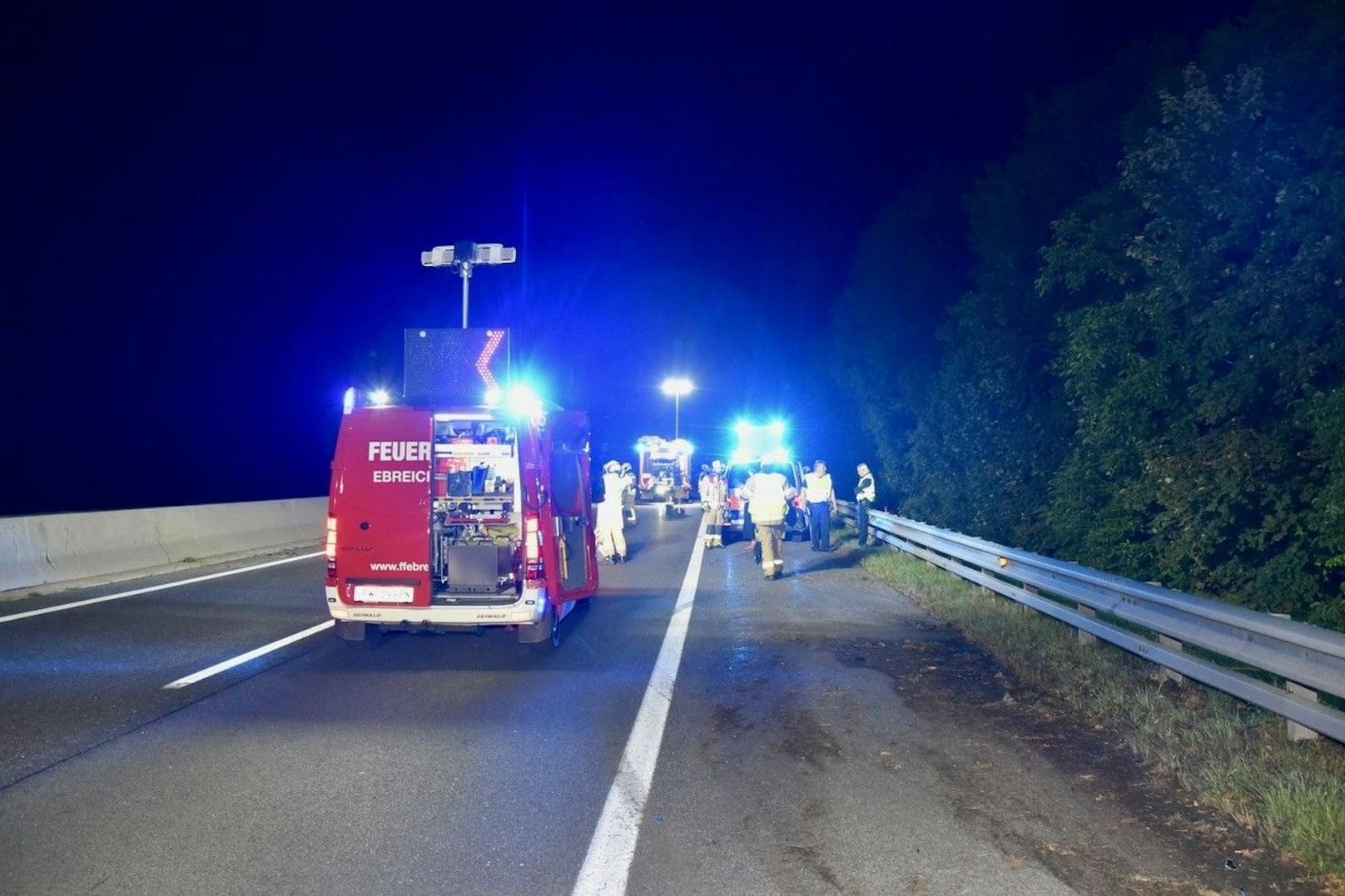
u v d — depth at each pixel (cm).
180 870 479
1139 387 986
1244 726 677
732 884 467
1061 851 503
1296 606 916
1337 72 845
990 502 1650
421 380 1133
